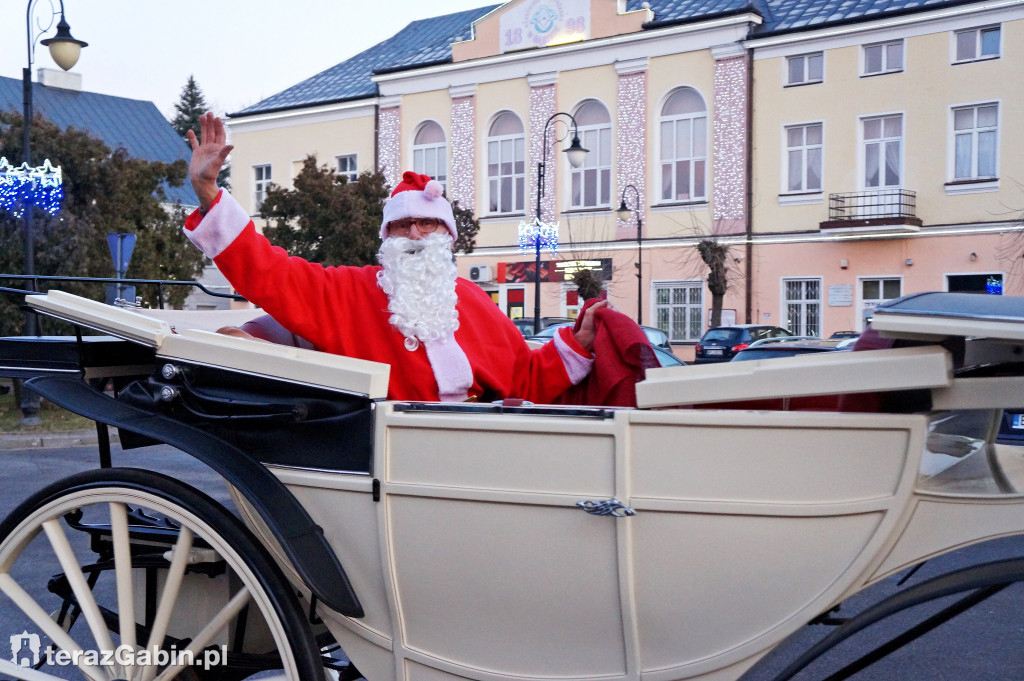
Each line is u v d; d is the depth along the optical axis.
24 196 13.77
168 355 2.66
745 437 2.03
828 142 26.69
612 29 29.58
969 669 3.78
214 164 2.84
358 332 3.05
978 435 2.33
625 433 2.10
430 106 32.97
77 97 37.31
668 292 29.48
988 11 24.27
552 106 30.75
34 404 13.12
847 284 26.72
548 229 28.77
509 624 2.30
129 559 2.65
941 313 1.94
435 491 2.29
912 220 25.33
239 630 2.72
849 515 2.00
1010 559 1.95
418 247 3.10
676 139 29.20
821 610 2.03
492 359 3.19
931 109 25.28
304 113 35.19
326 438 2.46
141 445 3.02
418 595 2.38
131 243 12.81
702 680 2.14
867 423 1.98
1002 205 24.64
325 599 2.29
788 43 26.94
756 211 27.88
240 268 2.90
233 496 2.58
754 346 8.90
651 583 2.13
